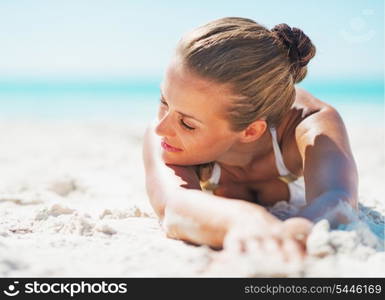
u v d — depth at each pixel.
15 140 12.55
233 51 3.10
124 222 3.70
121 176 6.95
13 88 45.94
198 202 2.97
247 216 2.71
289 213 3.81
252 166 3.87
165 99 3.25
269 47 3.23
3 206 4.67
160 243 3.03
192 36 3.15
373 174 7.31
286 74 3.34
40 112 27.92
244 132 3.38
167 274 2.54
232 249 2.52
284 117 3.69
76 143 11.77
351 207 3.02
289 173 3.88
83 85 48.38
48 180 6.13
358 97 34.72
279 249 2.51
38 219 3.88
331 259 2.56
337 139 3.44
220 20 3.26
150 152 3.73
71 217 3.67
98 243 3.09
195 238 2.92
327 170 3.22
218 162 3.88
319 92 37.78
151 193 3.46
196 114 3.17
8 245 2.99
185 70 3.10
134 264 2.67
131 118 24.31
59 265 2.66
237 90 3.13
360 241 2.79
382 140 12.85
